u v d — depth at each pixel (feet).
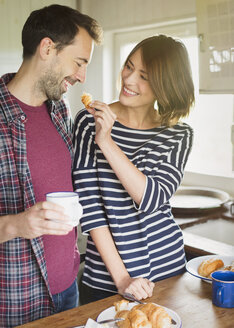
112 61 12.59
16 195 5.05
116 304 4.62
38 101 5.33
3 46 11.82
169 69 5.45
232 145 10.10
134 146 5.70
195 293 5.03
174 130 5.88
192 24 10.42
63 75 5.14
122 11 11.63
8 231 4.28
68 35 4.97
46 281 5.21
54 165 5.35
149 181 5.22
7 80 5.44
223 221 8.18
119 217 5.45
